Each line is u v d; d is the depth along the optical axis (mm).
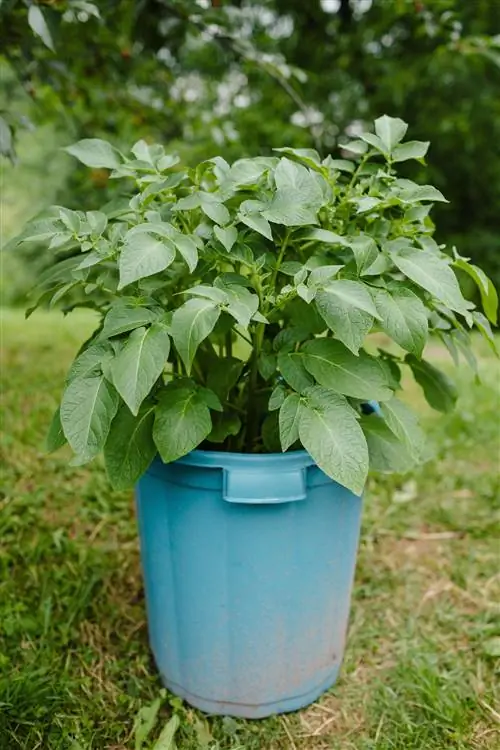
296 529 1369
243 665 1493
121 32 3008
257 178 1329
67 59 2930
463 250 7703
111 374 1166
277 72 2791
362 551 2201
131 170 1527
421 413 3289
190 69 5133
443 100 6820
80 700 1547
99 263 1429
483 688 1647
